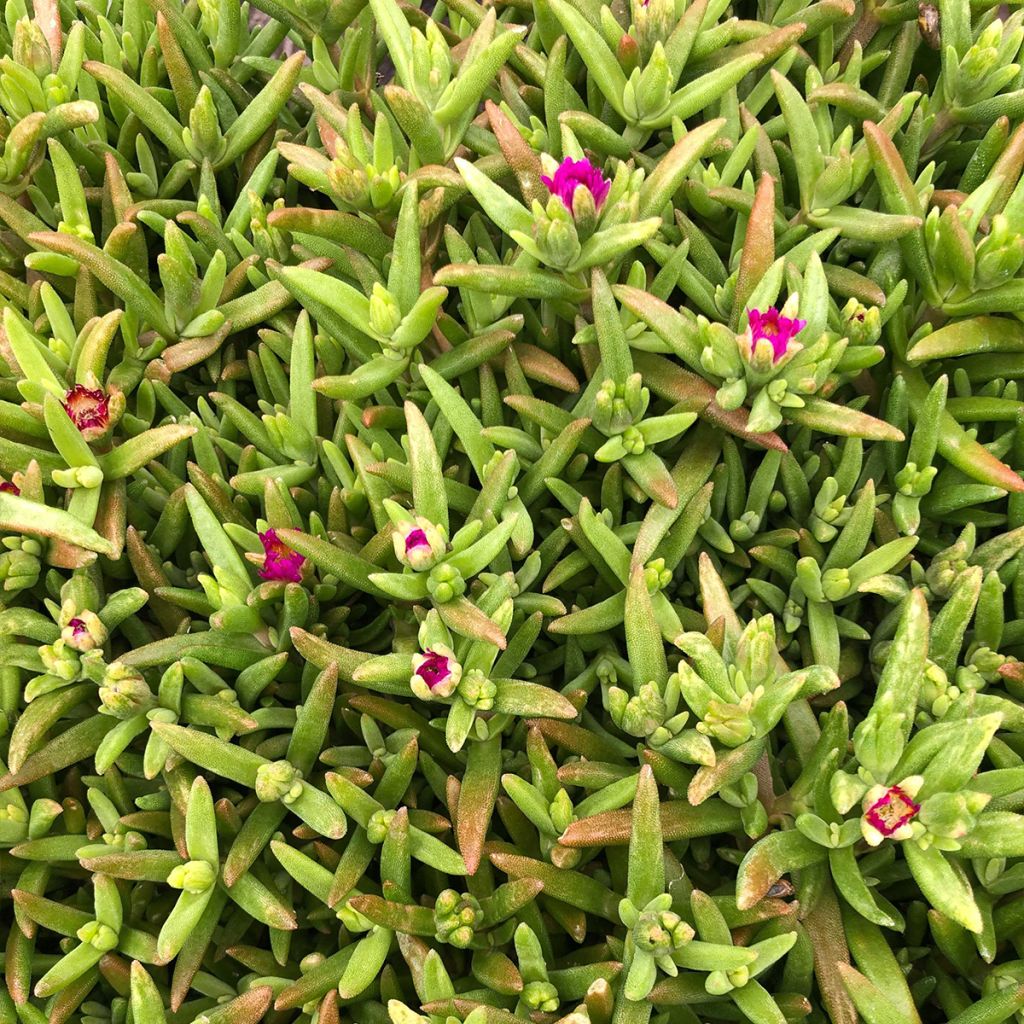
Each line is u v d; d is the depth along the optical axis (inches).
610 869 12.4
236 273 14.1
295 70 14.5
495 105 13.4
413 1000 12.2
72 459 12.5
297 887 12.7
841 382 13.7
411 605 13.3
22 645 12.5
